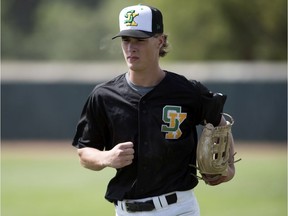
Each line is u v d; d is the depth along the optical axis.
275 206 31.20
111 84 13.15
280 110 62.12
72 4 168.00
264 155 53.88
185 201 13.05
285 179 40.09
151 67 12.87
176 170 13.02
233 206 31.39
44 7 161.38
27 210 31.27
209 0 86.31
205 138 13.02
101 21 154.88
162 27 12.99
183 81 13.09
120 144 12.37
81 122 13.55
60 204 32.88
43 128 66.00
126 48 12.80
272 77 62.28
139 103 12.88
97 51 152.38
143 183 12.91
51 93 65.88
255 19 87.81
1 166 49.28
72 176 43.22
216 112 13.18
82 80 65.31
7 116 66.38
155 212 12.97
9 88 66.25
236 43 88.50
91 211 30.77
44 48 153.50
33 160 52.56
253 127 62.50
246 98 62.44
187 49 87.69
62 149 59.69
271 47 88.94
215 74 63.22
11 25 159.50
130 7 12.93
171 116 12.92
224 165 13.20
